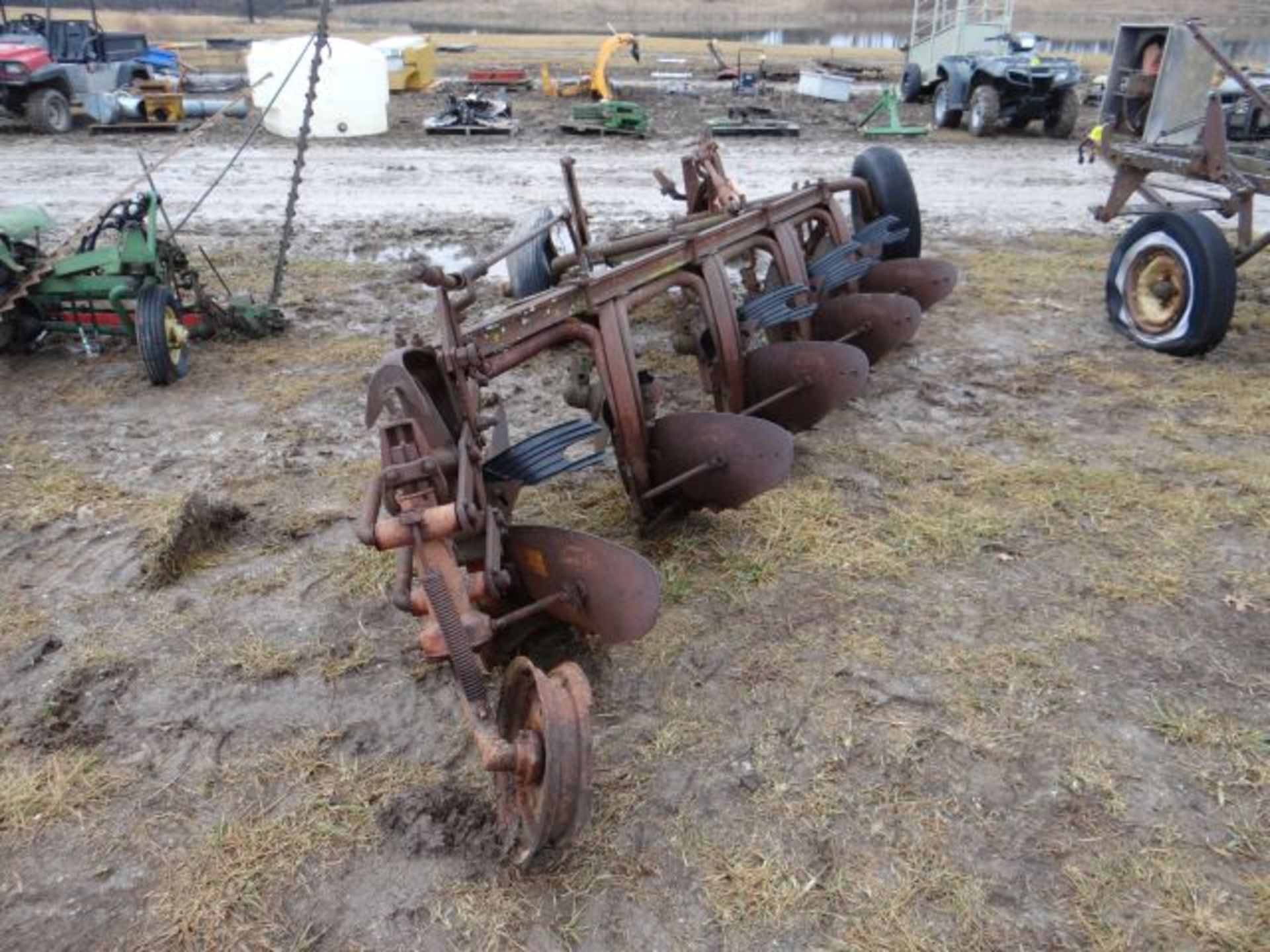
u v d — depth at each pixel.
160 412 6.34
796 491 5.14
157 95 18.11
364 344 7.49
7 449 5.81
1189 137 7.53
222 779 3.40
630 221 11.31
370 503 3.09
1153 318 7.15
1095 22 46.84
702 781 3.35
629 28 51.81
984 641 4.00
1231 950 2.75
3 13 19.11
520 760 2.68
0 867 3.08
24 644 4.09
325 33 7.23
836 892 2.95
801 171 14.08
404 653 4.01
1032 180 13.70
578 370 5.17
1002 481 5.25
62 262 6.75
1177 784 3.29
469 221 11.44
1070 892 2.93
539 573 3.58
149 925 2.88
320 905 2.94
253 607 4.32
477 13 56.97
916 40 21.89
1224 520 4.85
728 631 4.09
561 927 2.86
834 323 6.15
